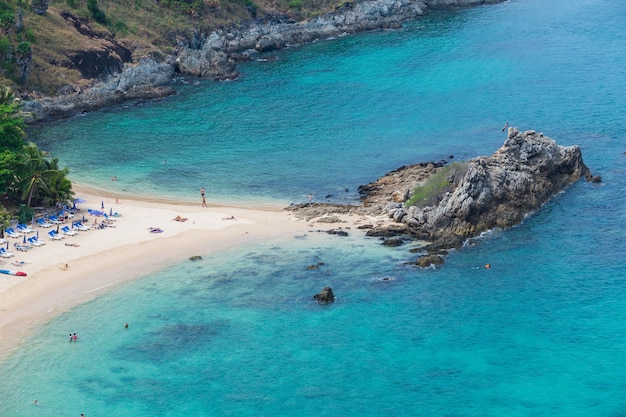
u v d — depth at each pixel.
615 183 174.50
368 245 152.12
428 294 138.00
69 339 127.50
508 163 165.75
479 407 113.62
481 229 155.62
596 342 125.56
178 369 121.81
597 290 138.00
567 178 174.62
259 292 139.25
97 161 197.75
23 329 129.38
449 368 121.19
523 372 120.06
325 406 114.50
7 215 155.88
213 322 132.00
